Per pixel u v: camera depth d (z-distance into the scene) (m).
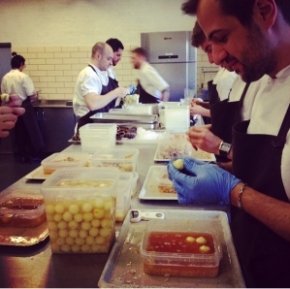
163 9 5.29
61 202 0.89
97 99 3.11
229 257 0.87
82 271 0.84
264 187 1.03
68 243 0.90
